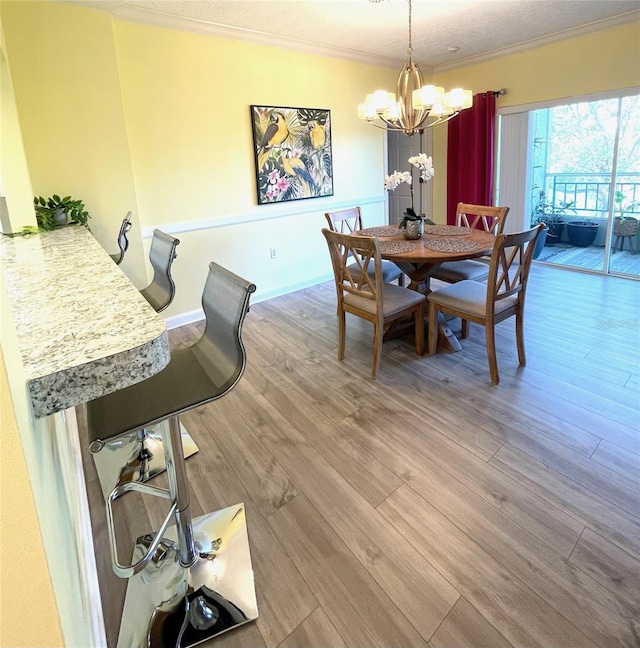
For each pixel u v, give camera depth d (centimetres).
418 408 249
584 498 177
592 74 437
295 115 444
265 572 152
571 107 509
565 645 125
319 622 135
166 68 359
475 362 300
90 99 319
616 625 129
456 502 179
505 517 170
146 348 77
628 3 369
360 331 371
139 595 145
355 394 268
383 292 302
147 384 128
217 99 391
